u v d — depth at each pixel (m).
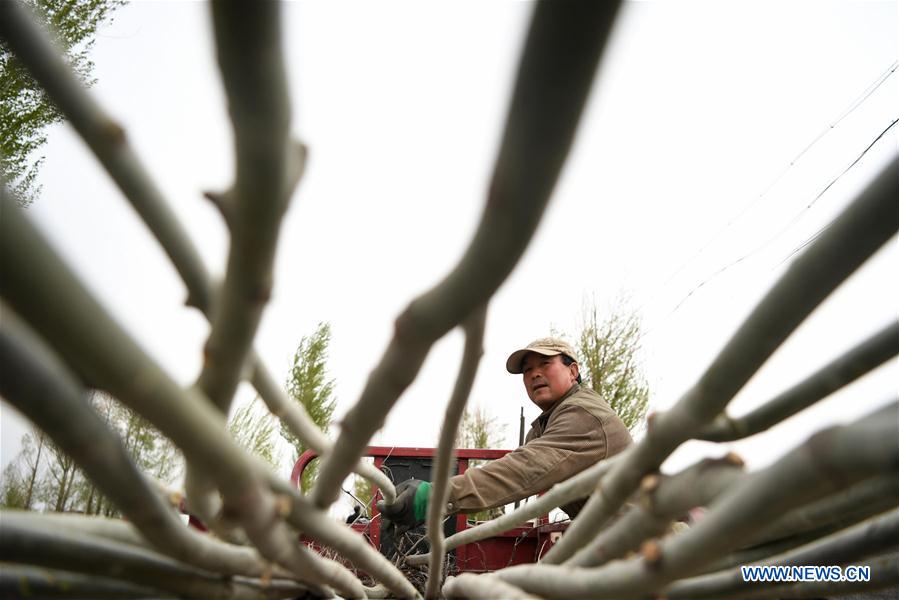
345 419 0.81
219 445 0.61
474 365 0.85
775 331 0.67
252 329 0.68
